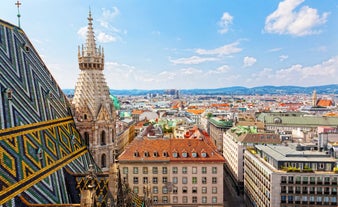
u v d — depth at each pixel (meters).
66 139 60.78
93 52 77.69
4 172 37.38
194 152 113.38
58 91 71.50
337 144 119.56
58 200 44.72
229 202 138.38
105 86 79.88
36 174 43.25
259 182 114.88
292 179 99.88
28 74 58.31
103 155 77.94
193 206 112.19
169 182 111.69
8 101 46.28
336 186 98.12
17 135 44.38
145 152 113.31
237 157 148.38
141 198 70.62
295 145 132.00
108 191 49.69
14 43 59.25
